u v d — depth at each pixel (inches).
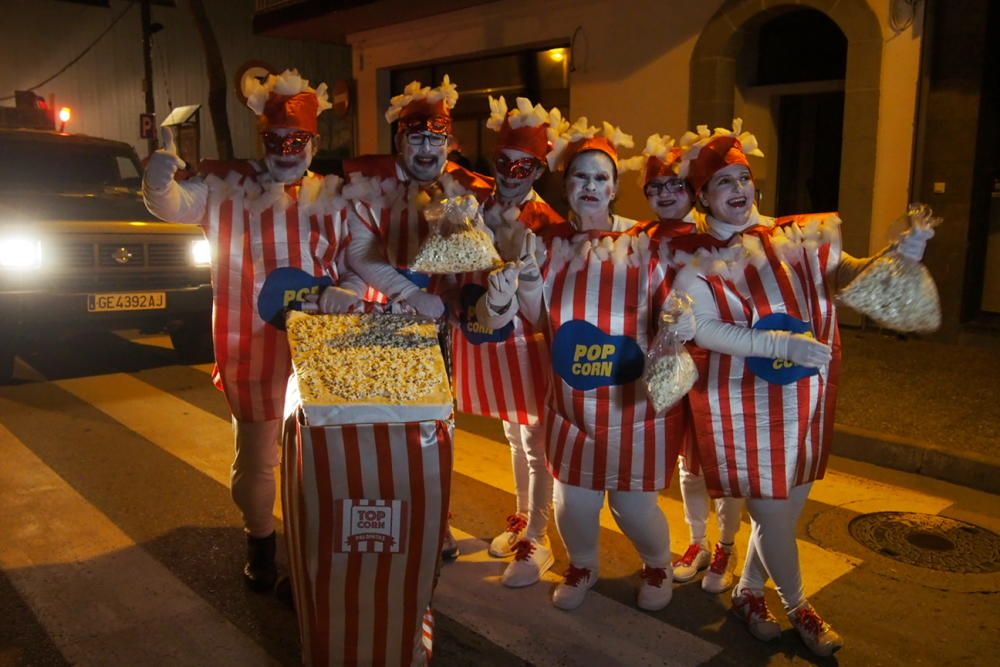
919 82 305.9
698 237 120.5
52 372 297.0
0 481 192.1
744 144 123.9
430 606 119.3
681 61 373.7
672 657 124.0
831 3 322.3
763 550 124.5
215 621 133.4
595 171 123.6
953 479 197.5
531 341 135.6
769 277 116.8
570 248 123.7
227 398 129.8
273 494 139.6
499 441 227.5
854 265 116.8
